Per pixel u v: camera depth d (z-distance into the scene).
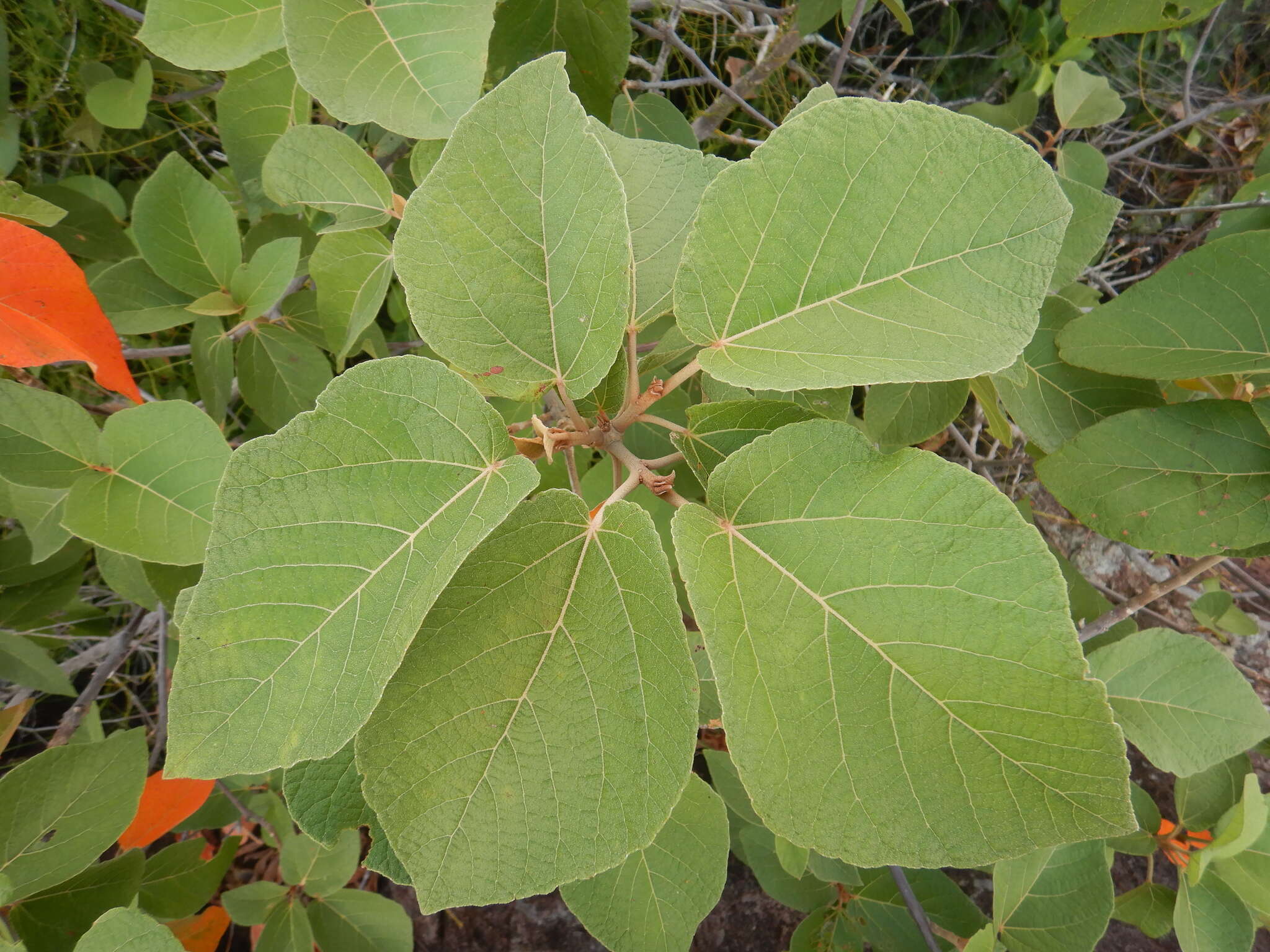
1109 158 0.97
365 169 0.41
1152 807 0.61
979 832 0.25
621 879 0.39
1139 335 0.40
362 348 0.63
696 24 0.90
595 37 0.48
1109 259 1.07
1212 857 0.53
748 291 0.29
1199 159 1.13
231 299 0.56
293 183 0.41
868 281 0.28
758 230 0.28
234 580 0.24
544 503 0.28
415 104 0.34
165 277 0.55
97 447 0.41
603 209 0.28
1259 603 0.92
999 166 0.27
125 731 0.42
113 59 0.77
